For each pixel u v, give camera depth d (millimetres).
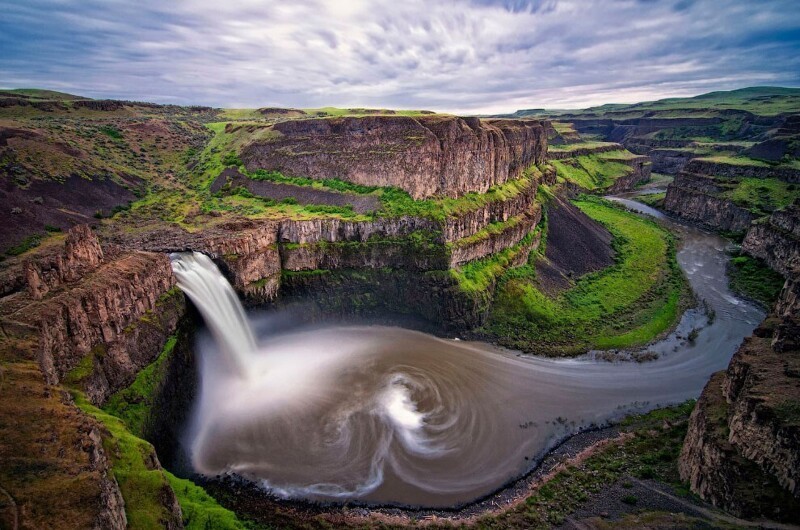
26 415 28172
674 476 42844
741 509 33188
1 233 60469
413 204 83625
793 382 37719
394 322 79562
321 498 43500
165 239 70250
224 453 49406
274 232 78312
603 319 80500
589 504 40562
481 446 50594
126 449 33000
